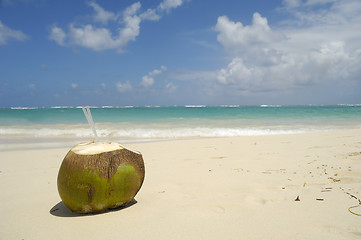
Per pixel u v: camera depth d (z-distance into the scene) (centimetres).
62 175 273
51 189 388
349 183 369
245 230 228
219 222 246
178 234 224
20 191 376
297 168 484
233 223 243
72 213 281
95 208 272
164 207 290
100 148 280
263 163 544
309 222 241
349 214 258
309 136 1002
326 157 578
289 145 793
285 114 2462
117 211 280
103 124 1548
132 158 289
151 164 561
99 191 266
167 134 1223
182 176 446
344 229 226
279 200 305
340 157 571
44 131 1260
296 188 353
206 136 1188
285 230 226
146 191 357
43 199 337
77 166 266
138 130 1313
